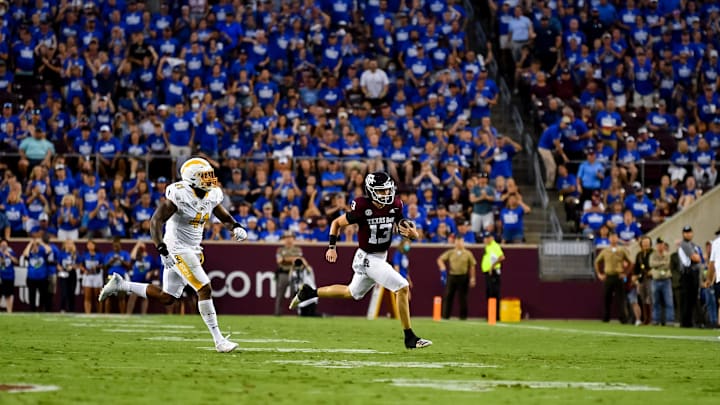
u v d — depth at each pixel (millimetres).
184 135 101688
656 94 116625
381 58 116688
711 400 24906
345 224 43031
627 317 93500
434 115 108562
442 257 94625
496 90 112438
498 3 122812
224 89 108375
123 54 111500
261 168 100688
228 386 26203
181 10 117750
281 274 94812
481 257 98062
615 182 102750
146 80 109750
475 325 78812
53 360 34469
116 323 68188
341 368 32594
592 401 24156
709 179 105562
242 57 110375
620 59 117500
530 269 98562
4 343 43781
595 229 100500
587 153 102938
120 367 31797
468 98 111375
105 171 100500
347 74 112875
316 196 100062
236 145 103125
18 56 111438
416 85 112250
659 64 118250
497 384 28016
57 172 98375
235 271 96562
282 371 31031
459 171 102750
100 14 116562
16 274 93688
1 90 108250
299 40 114062
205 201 40844
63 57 110688
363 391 25375
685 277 84188
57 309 94500
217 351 39812
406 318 42594
